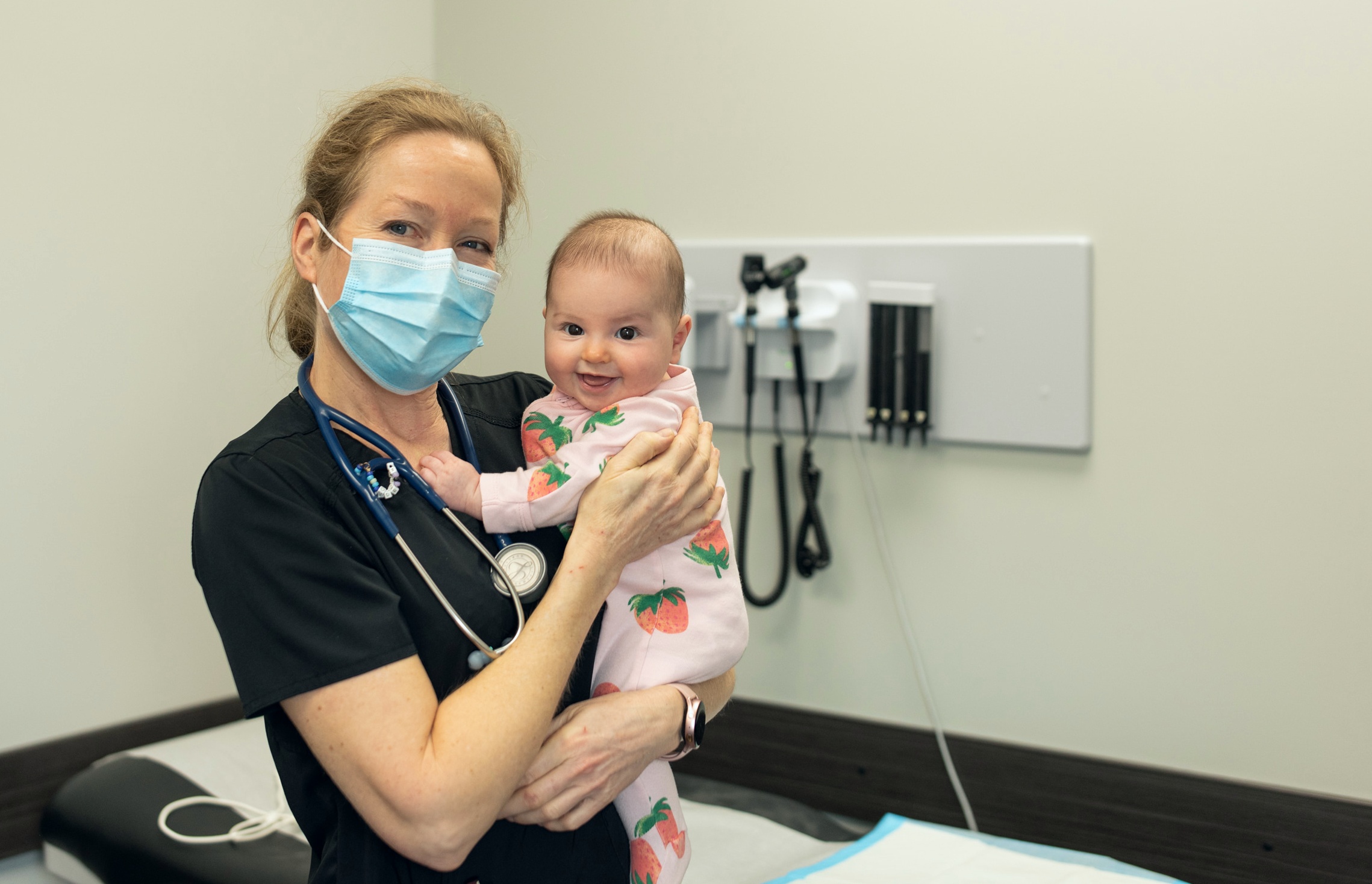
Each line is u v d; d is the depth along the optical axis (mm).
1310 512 1523
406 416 1025
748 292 1801
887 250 1763
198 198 1823
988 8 1677
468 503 975
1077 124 1628
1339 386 1493
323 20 2008
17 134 1593
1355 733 1519
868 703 1867
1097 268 1630
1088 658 1685
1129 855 1658
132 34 1716
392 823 798
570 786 898
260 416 1940
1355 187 1465
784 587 1889
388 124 946
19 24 1584
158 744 1809
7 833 1647
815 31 1822
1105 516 1656
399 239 943
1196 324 1572
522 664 849
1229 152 1532
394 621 832
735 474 1949
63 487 1690
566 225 2107
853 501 1851
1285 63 1491
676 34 1958
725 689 1128
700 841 1614
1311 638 1535
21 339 1623
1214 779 1597
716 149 1935
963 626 1775
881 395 1742
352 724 798
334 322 945
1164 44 1560
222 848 1506
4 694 1646
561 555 1021
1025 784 1727
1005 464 1724
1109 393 1639
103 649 1765
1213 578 1591
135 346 1757
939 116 1729
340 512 896
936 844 1444
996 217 1697
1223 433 1567
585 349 1060
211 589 845
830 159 1826
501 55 2162
